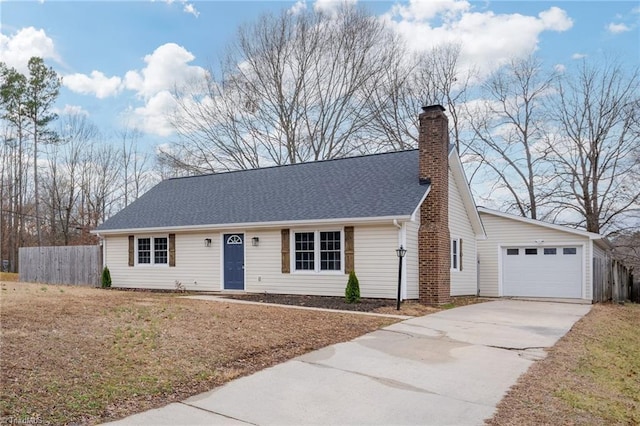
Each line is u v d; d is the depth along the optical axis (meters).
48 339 7.29
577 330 11.38
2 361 6.03
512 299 19.80
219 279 18.72
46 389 5.35
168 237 19.95
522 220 21.14
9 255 40.81
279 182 20.44
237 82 35.12
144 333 8.25
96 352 6.90
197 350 7.59
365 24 33.88
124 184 43.84
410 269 15.59
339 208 16.48
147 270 20.33
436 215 15.89
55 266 22.92
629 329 13.70
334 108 34.69
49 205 41.03
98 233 21.14
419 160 16.86
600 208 30.16
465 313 13.63
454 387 6.56
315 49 34.47
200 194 21.84
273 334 9.12
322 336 9.43
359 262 15.96
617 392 6.98
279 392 6.11
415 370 7.33
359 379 6.79
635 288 24.53
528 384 6.77
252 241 18.05
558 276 20.53
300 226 16.98
